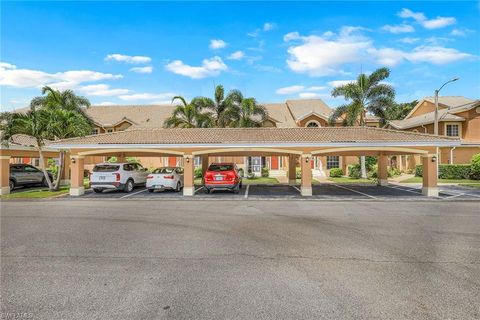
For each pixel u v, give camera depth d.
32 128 18.42
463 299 4.55
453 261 6.19
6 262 6.23
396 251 6.86
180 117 28.41
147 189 20.28
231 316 4.11
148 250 7.02
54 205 14.15
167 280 5.31
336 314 4.14
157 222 10.10
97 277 5.45
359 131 19.20
